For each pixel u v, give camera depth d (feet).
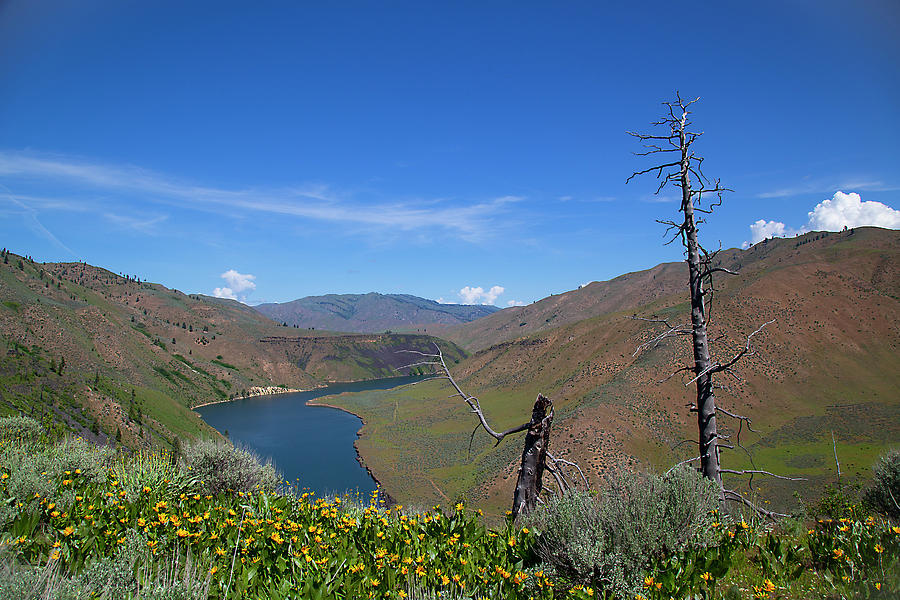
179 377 536.01
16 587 10.72
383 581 13.83
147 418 288.92
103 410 257.96
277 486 29.04
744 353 26.37
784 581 14.93
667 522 16.11
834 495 25.46
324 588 12.40
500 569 14.43
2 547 13.00
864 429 199.00
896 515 23.30
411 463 236.63
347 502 22.41
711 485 18.53
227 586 12.13
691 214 29.63
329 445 288.30
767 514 23.76
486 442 255.29
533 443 23.47
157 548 14.40
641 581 14.42
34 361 299.99
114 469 24.23
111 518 16.30
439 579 14.06
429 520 18.33
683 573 14.62
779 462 168.25
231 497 23.34
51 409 232.73
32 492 18.10
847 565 15.34
